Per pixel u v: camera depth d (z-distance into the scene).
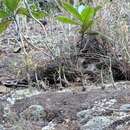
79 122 1.60
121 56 2.30
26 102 1.84
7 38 2.96
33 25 2.88
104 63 2.34
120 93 1.78
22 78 2.29
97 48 2.42
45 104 1.78
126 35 2.33
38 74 2.28
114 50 2.34
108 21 2.43
